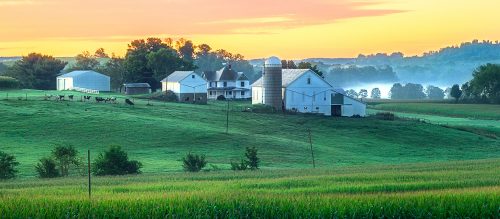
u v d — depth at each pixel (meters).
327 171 80.12
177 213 39.50
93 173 82.88
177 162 100.56
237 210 40.50
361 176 67.12
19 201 42.53
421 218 40.81
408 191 51.22
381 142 135.12
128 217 39.28
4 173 78.25
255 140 124.62
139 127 128.88
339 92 174.75
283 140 127.62
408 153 123.19
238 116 153.00
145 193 50.06
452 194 45.16
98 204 41.12
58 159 84.62
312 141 131.25
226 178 71.31
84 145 115.19
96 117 135.12
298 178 66.12
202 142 121.00
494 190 47.94
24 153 104.25
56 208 40.22
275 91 171.25
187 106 169.00
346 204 41.62
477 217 41.12
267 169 91.06
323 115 160.62
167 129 128.62
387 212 41.00
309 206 41.06
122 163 83.19
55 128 125.00
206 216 39.53
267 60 172.00
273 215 40.03
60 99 157.88
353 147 127.38
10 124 125.38
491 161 96.00
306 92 172.12
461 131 150.00
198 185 60.31
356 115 167.00
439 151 126.88
